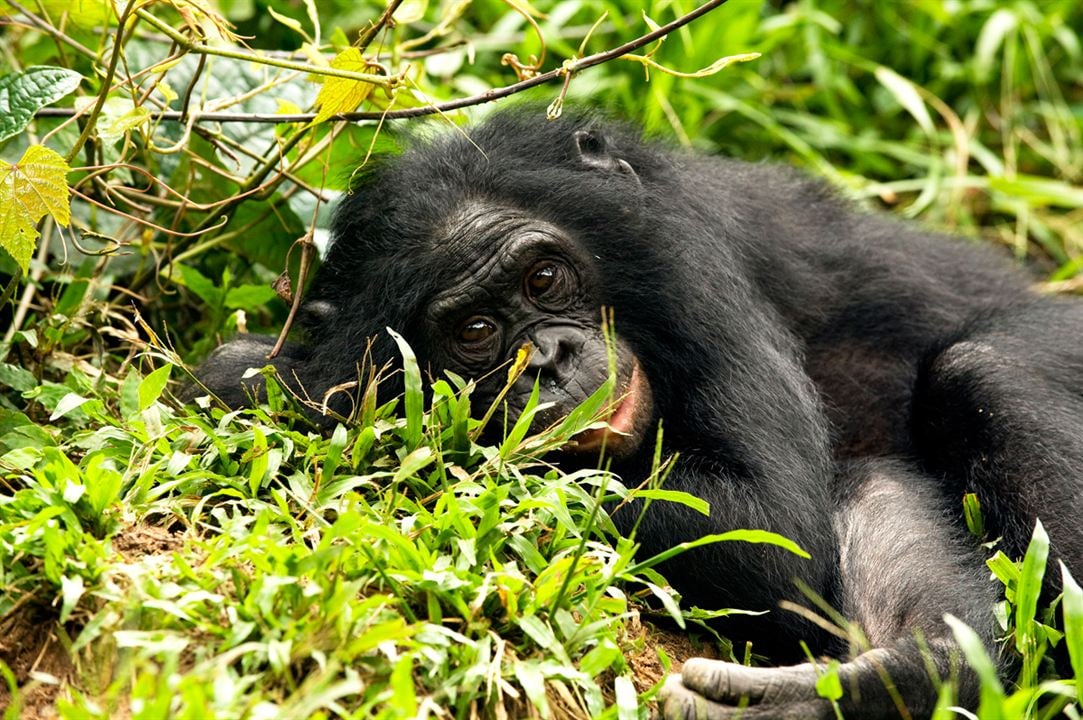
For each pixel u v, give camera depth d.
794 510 9.20
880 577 9.00
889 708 7.81
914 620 8.58
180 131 11.85
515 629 7.39
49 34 10.91
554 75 9.41
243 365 10.23
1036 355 10.61
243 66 12.17
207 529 8.04
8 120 9.51
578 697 7.29
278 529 7.73
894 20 17.61
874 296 11.51
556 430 8.61
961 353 10.62
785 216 11.60
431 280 9.55
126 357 11.15
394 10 9.80
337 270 10.29
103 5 10.97
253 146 11.93
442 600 7.27
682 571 8.94
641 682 7.91
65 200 8.87
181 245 11.16
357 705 6.66
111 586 7.05
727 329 9.86
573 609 7.60
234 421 9.17
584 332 9.46
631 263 9.80
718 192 10.99
